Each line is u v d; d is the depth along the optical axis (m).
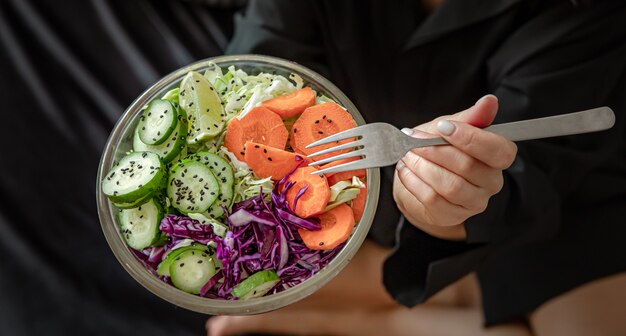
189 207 0.88
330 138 0.86
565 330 1.55
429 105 1.57
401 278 1.35
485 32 1.46
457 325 1.65
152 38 2.05
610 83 1.41
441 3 1.45
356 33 1.52
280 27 1.51
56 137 1.92
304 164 0.90
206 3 2.10
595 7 1.37
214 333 1.67
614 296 1.53
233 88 0.97
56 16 2.06
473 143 0.86
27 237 1.76
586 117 0.86
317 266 0.88
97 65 2.02
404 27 1.50
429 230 1.25
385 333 1.67
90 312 1.69
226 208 0.88
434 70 1.52
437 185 0.94
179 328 1.69
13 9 2.05
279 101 0.94
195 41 2.06
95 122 1.95
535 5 1.44
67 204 1.83
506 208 1.31
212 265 0.87
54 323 1.67
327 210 0.88
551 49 1.38
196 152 0.93
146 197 0.87
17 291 1.69
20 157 1.88
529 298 1.58
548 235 1.42
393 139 0.86
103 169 0.92
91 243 1.78
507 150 0.87
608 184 1.60
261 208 0.88
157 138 0.89
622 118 1.50
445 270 1.30
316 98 0.97
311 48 1.55
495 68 1.45
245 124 0.91
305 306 1.66
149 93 0.97
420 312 1.67
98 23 2.06
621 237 1.57
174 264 0.86
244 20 1.56
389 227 1.61
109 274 1.75
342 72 1.58
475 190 0.94
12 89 1.96
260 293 0.86
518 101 1.38
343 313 1.67
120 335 1.67
